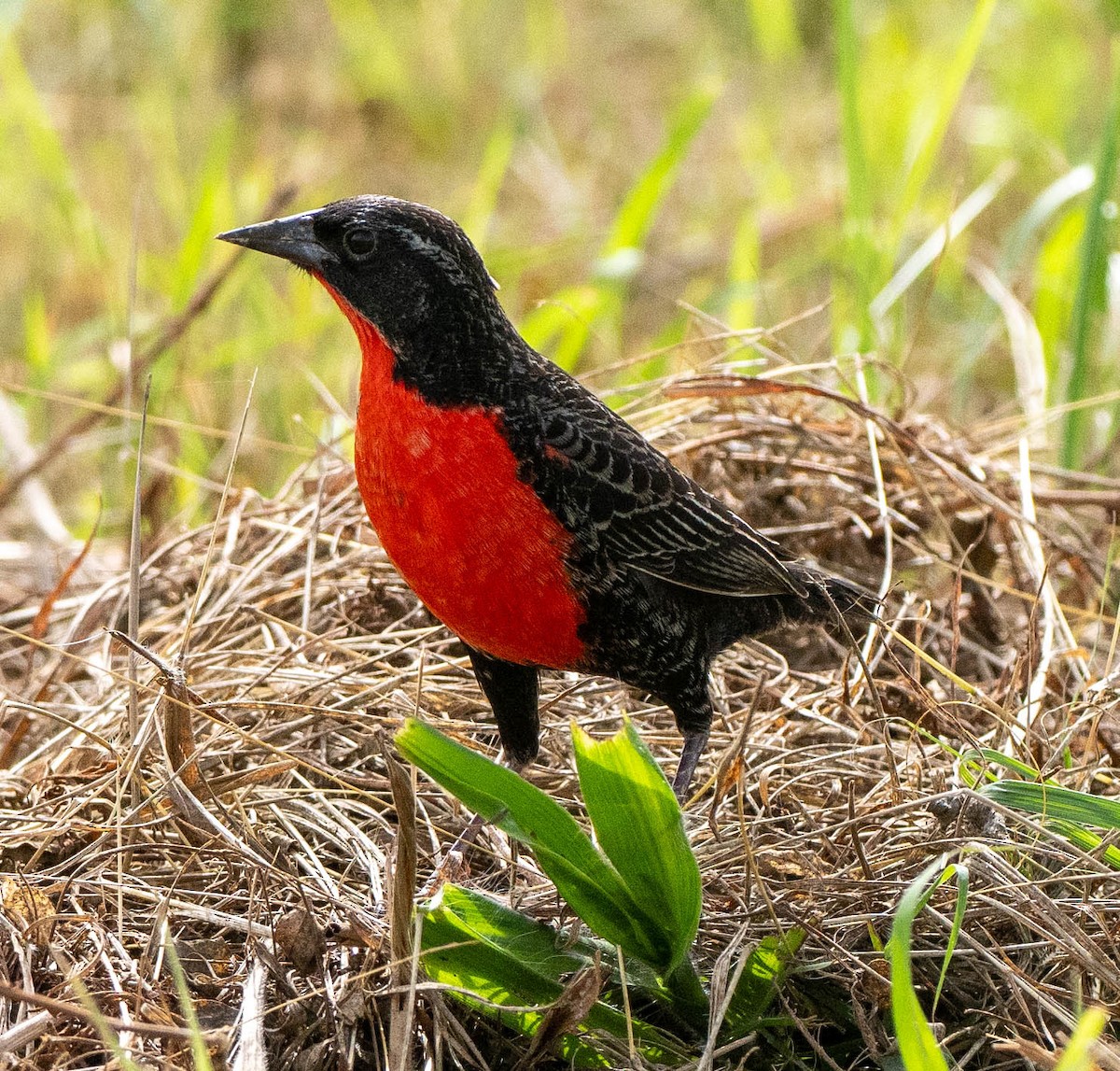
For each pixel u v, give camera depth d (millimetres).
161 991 7461
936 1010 7875
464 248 8273
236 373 15102
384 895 8203
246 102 20141
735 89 20656
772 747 9516
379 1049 7328
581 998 7035
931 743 9695
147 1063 7020
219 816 8680
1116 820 7547
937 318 16266
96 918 7859
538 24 21953
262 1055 6871
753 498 11773
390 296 8211
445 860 8469
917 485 11305
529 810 7074
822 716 9875
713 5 22281
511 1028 7578
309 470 12508
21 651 11039
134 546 8461
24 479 12703
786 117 19594
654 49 22172
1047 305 14148
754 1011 7691
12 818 8766
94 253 16344
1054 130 18266
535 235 17984
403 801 7004
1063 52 19438
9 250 17656
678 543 8656
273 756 9320
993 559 11719
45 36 20250
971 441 12664
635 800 7086
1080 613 10562
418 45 21328
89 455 15039
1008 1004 7637
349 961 7660
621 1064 7496
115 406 13164
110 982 7559
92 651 10891
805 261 16531
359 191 19047
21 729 9836
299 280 15453
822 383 13531
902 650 10734
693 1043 7684
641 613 8664
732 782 8281
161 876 8414
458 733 9789
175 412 14289
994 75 19516
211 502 13516
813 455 12125
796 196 18359
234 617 10438
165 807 8648
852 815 8141
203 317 15367
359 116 20391
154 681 8570
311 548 10602
